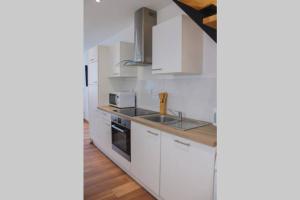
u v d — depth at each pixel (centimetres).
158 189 193
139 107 333
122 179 243
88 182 235
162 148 185
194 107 224
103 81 363
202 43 212
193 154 152
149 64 294
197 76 220
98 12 285
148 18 271
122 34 382
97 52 353
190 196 156
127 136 246
